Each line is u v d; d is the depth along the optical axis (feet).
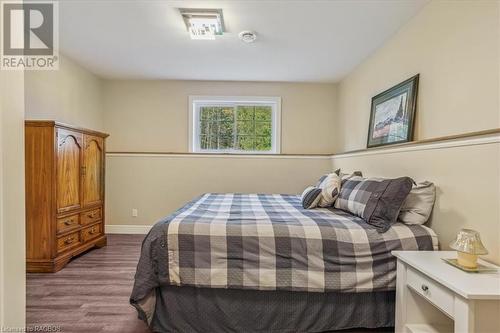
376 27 8.25
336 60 10.87
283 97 13.85
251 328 5.44
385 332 5.53
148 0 7.07
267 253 5.36
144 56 10.75
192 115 13.82
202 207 7.68
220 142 14.23
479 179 4.93
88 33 8.89
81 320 5.88
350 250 5.36
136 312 6.19
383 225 5.70
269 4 7.19
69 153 9.11
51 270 8.34
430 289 4.18
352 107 12.00
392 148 7.89
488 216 4.76
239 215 6.61
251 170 13.57
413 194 6.07
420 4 7.03
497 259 4.60
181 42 9.49
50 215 8.38
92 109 12.82
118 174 13.47
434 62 6.71
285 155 13.58
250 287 5.30
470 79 5.61
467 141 5.19
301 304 5.45
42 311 6.22
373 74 10.05
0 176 2.40
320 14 7.61
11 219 2.52
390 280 5.31
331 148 13.91
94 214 10.67
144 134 13.78
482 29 5.33
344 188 7.82
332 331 5.53
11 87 2.52
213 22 8.07
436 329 4.71
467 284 3.66
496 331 3.47
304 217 6.48
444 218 5.74
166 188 13.51
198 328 5.43
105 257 9.85
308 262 5.32
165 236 5.42
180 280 5.33
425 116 7.02
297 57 10.64
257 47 9.79
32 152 8.32
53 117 10.27
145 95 13.74
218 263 5.34
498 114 5.00
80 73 11.87
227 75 12.86
